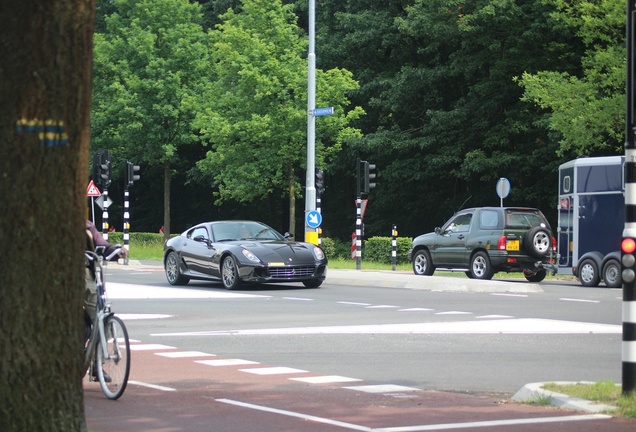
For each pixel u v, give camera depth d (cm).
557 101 4362
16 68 680
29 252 690
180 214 8162
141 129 6519
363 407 1091
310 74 3759
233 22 5688
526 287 2886
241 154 5531
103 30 7662
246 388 1224
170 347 1625
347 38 6088
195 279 3131
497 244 3450
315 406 1097
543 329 1878
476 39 5481
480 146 5869
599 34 4350
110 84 6756
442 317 2119
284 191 5919
